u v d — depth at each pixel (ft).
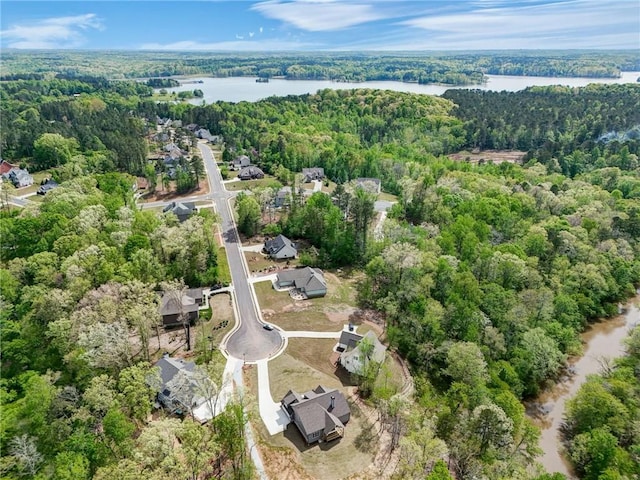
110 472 136.87
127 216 340.18
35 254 279.90
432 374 245.45
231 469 170.71
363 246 361.71
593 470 189.88
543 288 287.28
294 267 348.59
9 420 168.25
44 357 215.31
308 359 246.68
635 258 361.71
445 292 288.92
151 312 231.30
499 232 382.01
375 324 284.20
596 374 252.83
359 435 198.08
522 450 195.72
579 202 443.73
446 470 153.79
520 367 246.06
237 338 262.26
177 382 194.29
